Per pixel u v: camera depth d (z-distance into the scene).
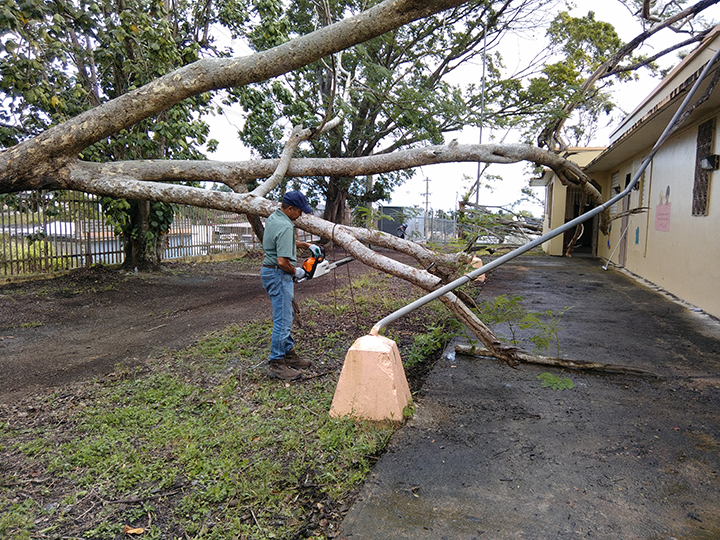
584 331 5.79
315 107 13.78
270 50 3.91
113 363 5.09
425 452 3.02
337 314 6.72
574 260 14.91
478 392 4.00
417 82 18.19
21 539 2.27
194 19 10.88
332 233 4.45
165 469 2.89
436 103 12.65
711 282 6.53
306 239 21.00
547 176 17.69
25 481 2.83
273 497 2.59
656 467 2.81
